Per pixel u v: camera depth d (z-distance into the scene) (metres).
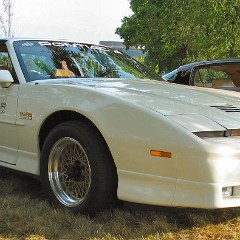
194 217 3.64
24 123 4.13
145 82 4.43
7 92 4.38
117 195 3.43
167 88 4.14
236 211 3.77
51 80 4.33
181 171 3.14
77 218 3.61
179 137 3.15
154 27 31.58
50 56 4.64
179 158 3.14
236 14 18.77
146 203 3.28
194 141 3.10
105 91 3.69
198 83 6.58
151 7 32.00
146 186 3.29
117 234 3.35
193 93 4.04
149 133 3.27
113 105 3.49
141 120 3.33
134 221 3.60
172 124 3.21
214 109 3.59
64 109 3.76
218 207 3.05
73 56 4.78
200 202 3.07
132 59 5.45
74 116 3.86
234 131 3.29
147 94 3.75
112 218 3.61
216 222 3.59
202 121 3.31
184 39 27.02
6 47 4.63
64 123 3.79
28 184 4.66
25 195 4.33
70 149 3.80
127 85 4.10
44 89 4.02
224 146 3.11
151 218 3.64
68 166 3.84
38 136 4.04
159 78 5.21
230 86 6.24
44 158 3.94
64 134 3.75
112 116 3.46
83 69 4.68
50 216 3.68
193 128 3.20
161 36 30.95
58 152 3.87
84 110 3.60
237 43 19.80
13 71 4.45
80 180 3.74
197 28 21.75
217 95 4.12
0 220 3.65
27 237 3.34
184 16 25.48
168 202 3.18
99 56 5.03
